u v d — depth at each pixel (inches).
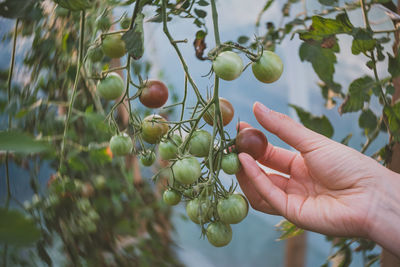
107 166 31.1
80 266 21.3
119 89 15.9
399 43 16.9
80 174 27.0
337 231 17.4
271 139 43.0
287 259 32.0
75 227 22.8
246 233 45.1
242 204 14.4
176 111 39.4
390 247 16.6
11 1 12.0
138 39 12.8
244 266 42.5
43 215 20.3
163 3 13.5
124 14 15.7
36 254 16.8
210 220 15.1
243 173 20.1
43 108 22.3
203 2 16.0
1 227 6.6
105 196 30.4
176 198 15.7
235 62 13.1
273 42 22.3
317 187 19.5
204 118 15.8
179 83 42.7
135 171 36.5
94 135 26.7
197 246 42.0
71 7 12.4
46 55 20.1
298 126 18.1
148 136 16.4
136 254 30.3
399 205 16.6
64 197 22.6
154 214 37.4
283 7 22.2
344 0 19.6
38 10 12.5
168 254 35.7
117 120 30.2
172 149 15.4
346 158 17.5
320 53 19.1
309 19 18.9
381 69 20.5
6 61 20.3
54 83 22.4
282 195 17.8
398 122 17.2
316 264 33.7
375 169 17.3
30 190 21.4
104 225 27.2
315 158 18.0
